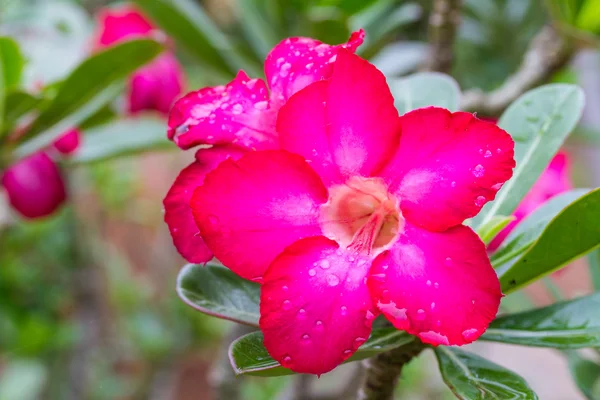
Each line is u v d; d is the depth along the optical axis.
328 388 0.55
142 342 1.02
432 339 0.28
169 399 1.02
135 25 0.53
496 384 0.31
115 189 1.15
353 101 0.29
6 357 0.92
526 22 0.73
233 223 0.29
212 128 0.31
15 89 0.40
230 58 0.54
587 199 0.30
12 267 0.96
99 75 0.41
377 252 0.30
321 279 0.29
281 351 0.29
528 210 0.45
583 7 0.45
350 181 0.30
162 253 1.07
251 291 0.33
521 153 0.35
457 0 0.43
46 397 0.91
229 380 0.49
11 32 0.50
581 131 0.59
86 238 0.79
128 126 0.52
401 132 0.29
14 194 0.45
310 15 0.50
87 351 0.85
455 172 0.29
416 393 0.97
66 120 0.42
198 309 0.31
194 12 0.52
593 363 0.40
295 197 0.30
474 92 0.48
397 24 0.57
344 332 0.29
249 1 0.55
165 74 0.51
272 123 0.31
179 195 0.31
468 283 0.29
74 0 0.82
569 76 0.76
